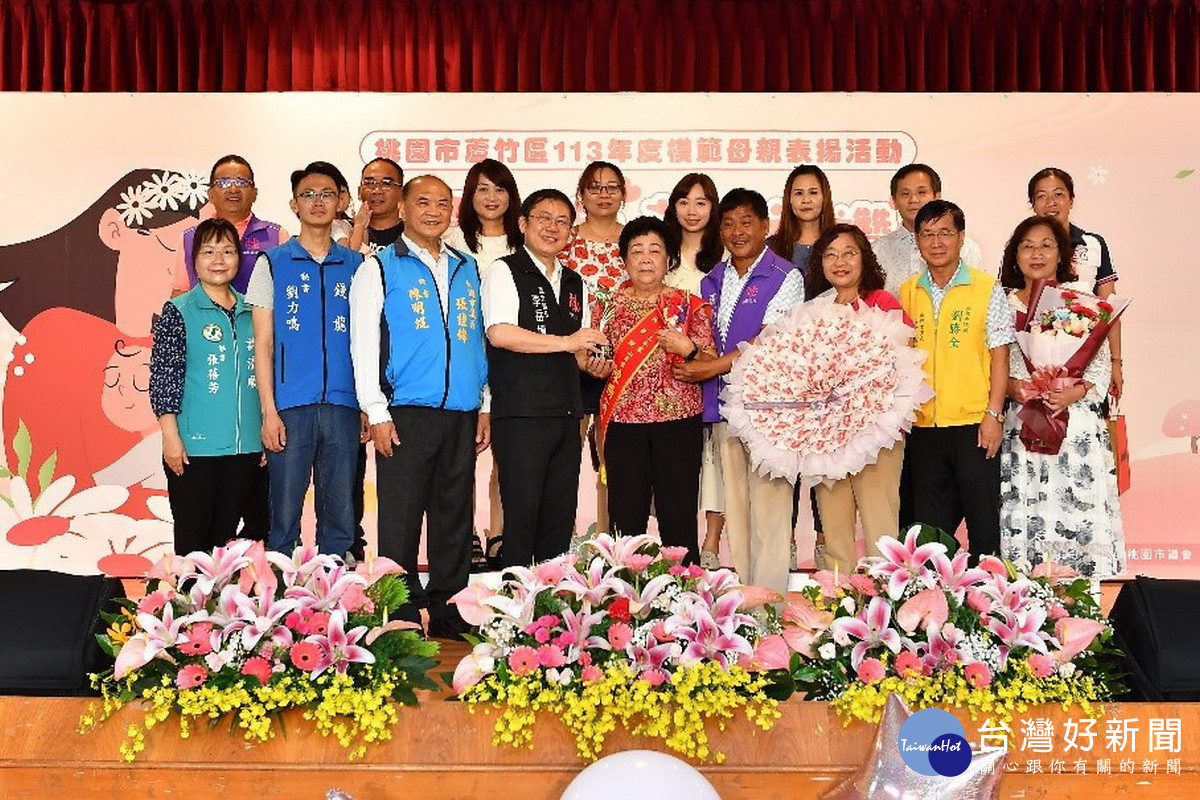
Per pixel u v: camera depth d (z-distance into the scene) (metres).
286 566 2.19
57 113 5.36
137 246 5.35
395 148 5.38
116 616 2.18
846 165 5.39
